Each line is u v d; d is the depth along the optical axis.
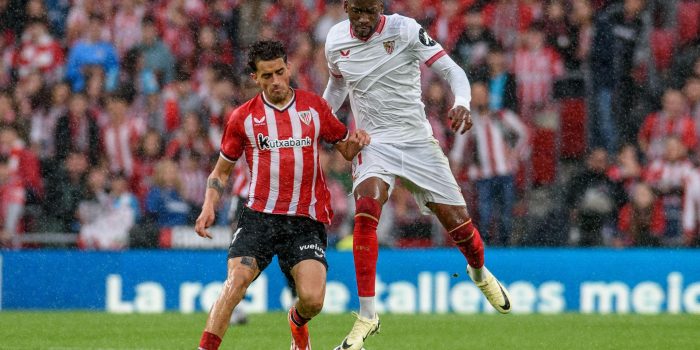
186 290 36.25
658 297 36.19
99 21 46.91
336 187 40.44
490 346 26.42
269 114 19.44
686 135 42.38
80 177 42.09
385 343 26.89
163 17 47.25
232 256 19.27
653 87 43.91
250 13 47.62
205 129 43.94
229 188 40.50
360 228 21.55
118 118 43.28
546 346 26.44
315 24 47.06
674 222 41.00
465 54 44.25
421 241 40.50
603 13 44.66
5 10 47.50
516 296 36.12
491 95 43.38
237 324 30.98
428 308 35.78
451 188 22.73
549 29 44.41
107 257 36.50
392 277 35.91
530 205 41.06
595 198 40.72
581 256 36.31
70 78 45.94
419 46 21.78
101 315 34.25
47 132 43.78
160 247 40.47
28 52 46.53
